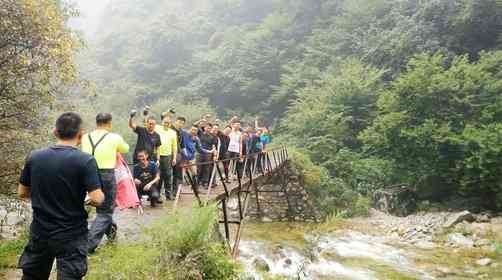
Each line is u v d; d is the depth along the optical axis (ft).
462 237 44.62
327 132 77.61
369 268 35.14
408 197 61.62
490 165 51.90
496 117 57.82
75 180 8.77
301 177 60.90
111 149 14.73
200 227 15.05
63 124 9.16
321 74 104.12
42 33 23.50
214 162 26.40
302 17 138.00
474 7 78.84
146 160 22.33
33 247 8.63
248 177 38.96
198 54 156.56
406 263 36.78
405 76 62.69
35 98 25.50
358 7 113.09
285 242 44.65
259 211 60.08
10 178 24.70
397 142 60.49
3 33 22.33
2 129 24.34
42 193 8.62
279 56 126.31
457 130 57.67
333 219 17.44
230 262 15.49
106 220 14.76
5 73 22.90
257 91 127.65
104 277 12.46
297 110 94.27
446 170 57.52
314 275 32.40
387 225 53.52
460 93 59.11
